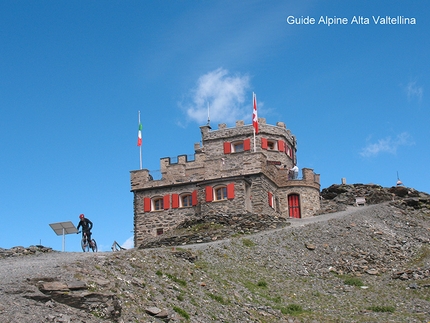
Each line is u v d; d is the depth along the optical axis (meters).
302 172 75.75
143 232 72.75
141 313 29.44
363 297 43.28
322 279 47.50
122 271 34.38
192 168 73.62
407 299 42.62
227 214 61.25
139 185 74.19
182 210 71.88
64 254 41.59
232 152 79.38
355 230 58.50
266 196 70.62
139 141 78.19
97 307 27.92
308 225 58.34
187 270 39.88
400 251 55.31
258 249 50.88
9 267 32.81
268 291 42.47
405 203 69.75
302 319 37.19
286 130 82.56
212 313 33.50
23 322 24.67
